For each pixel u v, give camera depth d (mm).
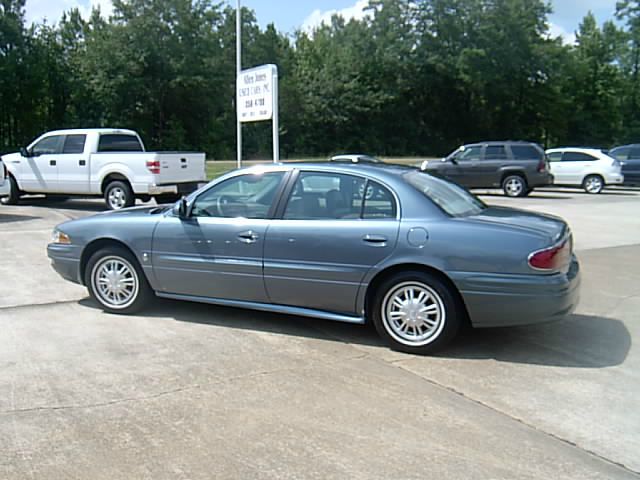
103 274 5469
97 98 41594
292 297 4805
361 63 51719
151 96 42781
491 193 19906
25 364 4156
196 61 44406
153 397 3625
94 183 13203
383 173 4676
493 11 50688
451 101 55094
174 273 5191
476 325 4348
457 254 4258
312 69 52094
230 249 4938
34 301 5844
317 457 2934
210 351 4465
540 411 3490
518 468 2852
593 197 18625
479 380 3959
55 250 5625
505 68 51375
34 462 2869
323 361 4285
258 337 4812
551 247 4168
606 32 60594
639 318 5480
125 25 41781
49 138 13836
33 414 3385
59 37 46469
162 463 2867
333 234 4582
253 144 48281
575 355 4461
